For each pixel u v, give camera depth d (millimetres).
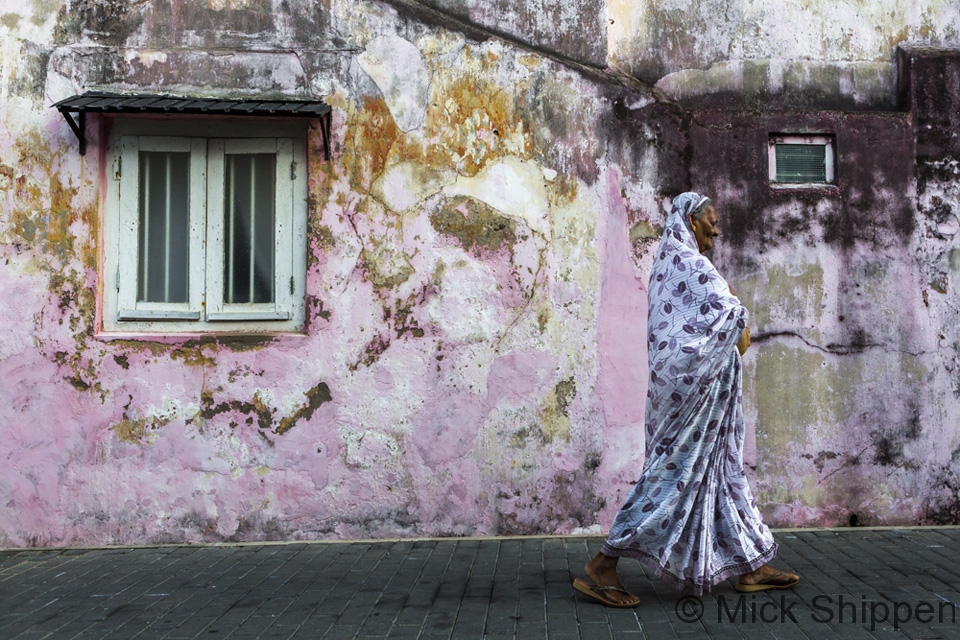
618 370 5371
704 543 3842
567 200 5418
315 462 5277
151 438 5246
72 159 5297
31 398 5223
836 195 5484
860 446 5410
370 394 5301
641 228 5434
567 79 5469
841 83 5652
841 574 4305
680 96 5574
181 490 5246
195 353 5270
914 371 5453
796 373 5410
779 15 5652
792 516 5367
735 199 5461
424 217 5363
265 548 5094
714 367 3838
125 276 5398
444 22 5445
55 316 5250
